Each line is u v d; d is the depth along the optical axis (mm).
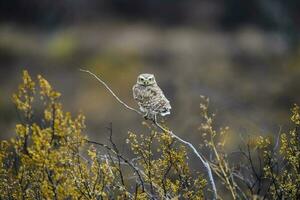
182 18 54031
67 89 39969
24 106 7961
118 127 30078
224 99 29297
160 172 7285
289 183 7215
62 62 45438
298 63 40031
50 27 53031
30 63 46250
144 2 54812
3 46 47812
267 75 38531
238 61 43781
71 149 7535
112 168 7223
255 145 7762
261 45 46938
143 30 51875
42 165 7516
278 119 24891
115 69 42688
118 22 53781
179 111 28609
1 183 7609
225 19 52938
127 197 7160
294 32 47531
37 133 7773
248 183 7559
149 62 44719
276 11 48531
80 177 7320
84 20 54188
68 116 7816
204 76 37000
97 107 35469
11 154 7777
